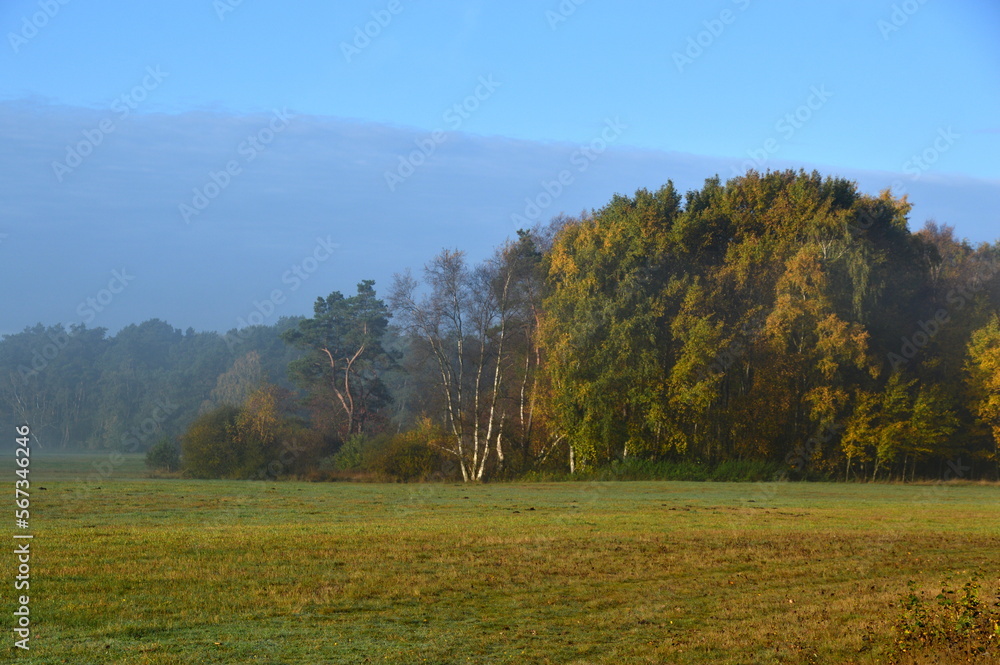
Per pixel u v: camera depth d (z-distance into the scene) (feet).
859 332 183.93
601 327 191.21
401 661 38.04
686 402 184.96
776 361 190.19
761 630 44.27
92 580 53.31
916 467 209.15
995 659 36.73
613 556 67.15
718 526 90.94
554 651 40.24
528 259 201.05
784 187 209.36
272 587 52.47
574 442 190.08
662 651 40.22
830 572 62.44
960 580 59.36
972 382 197.77
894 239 205.57
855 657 39.29
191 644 39.78
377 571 58.70
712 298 191.62
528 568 61.16
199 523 89.04
